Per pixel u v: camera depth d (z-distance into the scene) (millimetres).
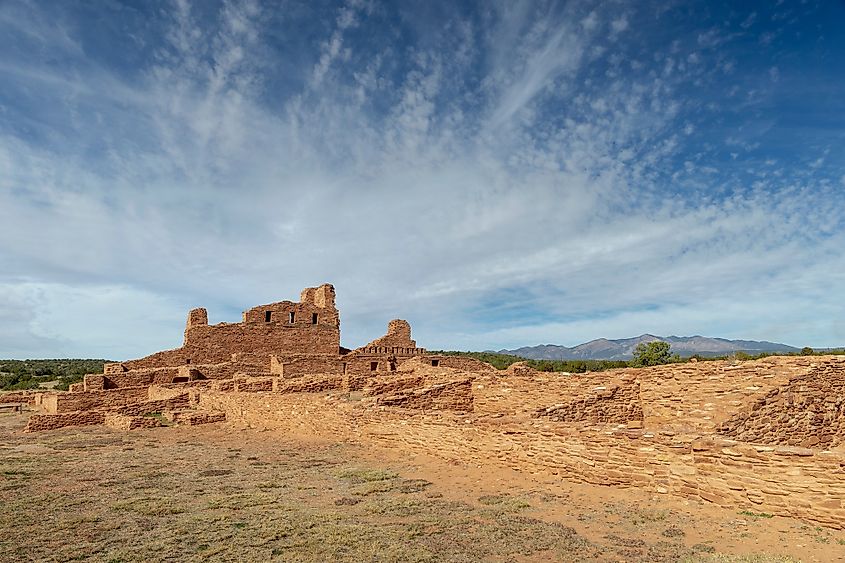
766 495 10609
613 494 12656
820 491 9922
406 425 18953
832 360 19375
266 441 23203
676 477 12070
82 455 20188
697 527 10234
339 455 19188
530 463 14891
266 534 10406
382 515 11695
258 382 34812
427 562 8977
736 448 11172
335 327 54531
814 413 18531
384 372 37031
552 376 23578
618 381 22188
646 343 61438
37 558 9320
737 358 25094
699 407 19406
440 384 24875
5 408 42281
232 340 51000
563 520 11117
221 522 11273
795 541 9227
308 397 24906
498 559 9086
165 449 21484
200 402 34156
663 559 8844
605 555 9133
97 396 37188
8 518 11648
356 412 21469
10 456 20172
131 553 9531
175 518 11625
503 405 24531
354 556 9250
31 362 138750
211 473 16422
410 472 16016
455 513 11750
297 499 13227
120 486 14766
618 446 13156
